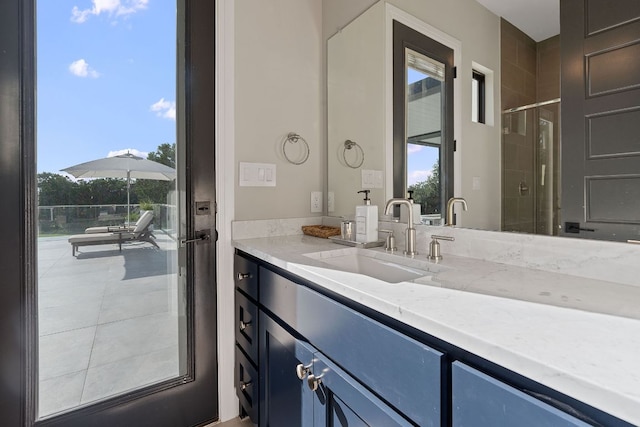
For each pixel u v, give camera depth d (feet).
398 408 2.01
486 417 1.56
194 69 4.58
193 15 4.57
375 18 4.96
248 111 5.10
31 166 3.59
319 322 2.78
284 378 3.38
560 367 1.28
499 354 1.47
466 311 1.89
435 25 4.08
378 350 2.16
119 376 4.16
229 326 4.85
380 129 4.88
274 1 5.38
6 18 3.45
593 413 1.25
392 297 2.14
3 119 3.44
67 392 3.84
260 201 5.25
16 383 3.51
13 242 3.49
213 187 4.76
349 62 5.44
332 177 5.81
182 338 4.58
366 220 4.29
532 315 1.84
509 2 3.27
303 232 5.49
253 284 4.16
